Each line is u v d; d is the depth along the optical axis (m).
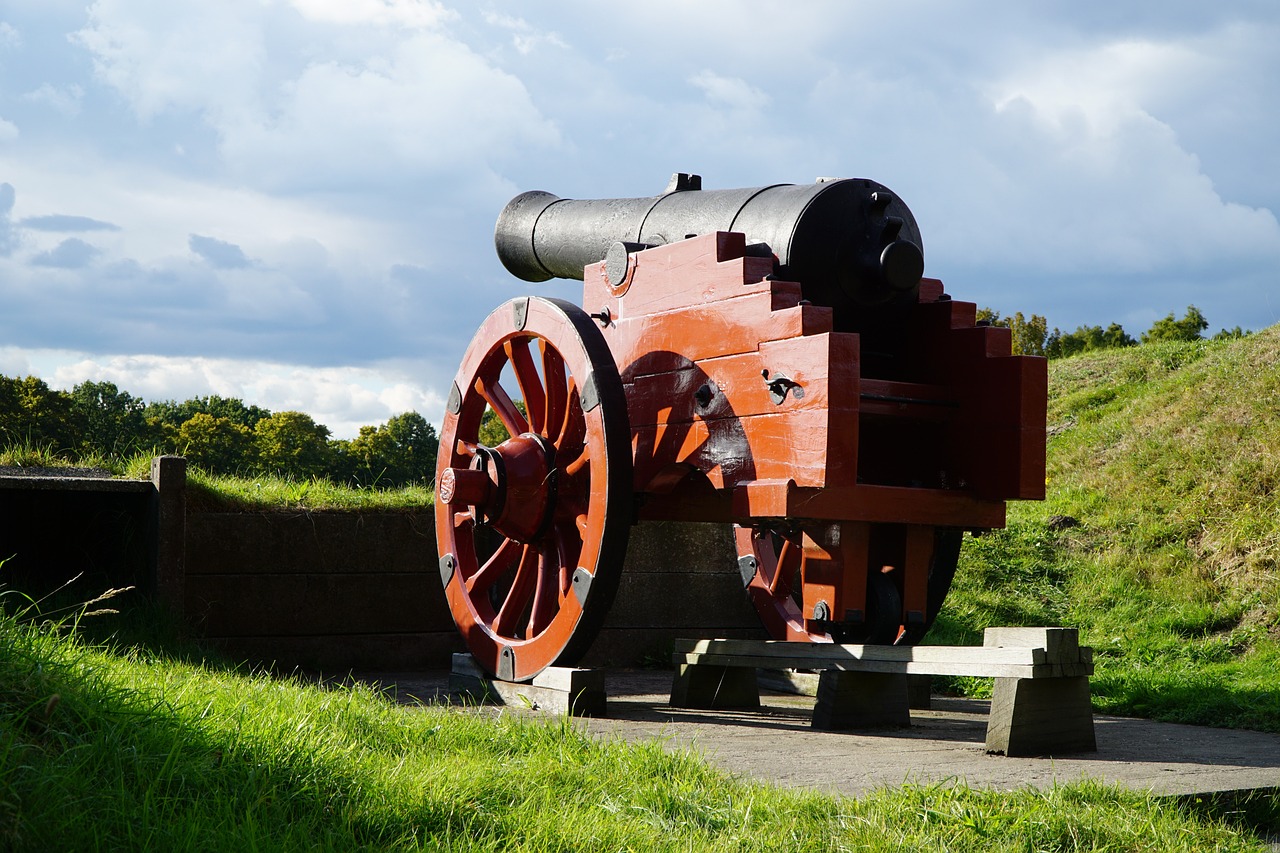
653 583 8.87
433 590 8.35
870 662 5.25
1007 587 10.24
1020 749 4.54
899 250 5.49
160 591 7.11
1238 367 13.47
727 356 5.55
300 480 9.25
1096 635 9.09
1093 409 15.23
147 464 8.73
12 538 7.68
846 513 5.27
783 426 5.20
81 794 2.68
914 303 5.88
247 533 7.85
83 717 3.11
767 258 5.55
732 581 9.12
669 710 6.16
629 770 3.68
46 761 2.75
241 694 4.16
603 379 5.68
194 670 5.31
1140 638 8.99
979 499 5.56
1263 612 9.11
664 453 5.93
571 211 7.23
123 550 7.68
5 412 42.34
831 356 4.98
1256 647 8.62
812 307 5.16
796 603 7.77
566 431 6.38
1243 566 9.94
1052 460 13.63
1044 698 4.61
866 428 6.00
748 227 5.84
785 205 5.70
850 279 5.57
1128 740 5.29
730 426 5.52
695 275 5.79
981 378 5.57
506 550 6.68
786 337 5.21
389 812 2.96
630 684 7.61
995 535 11.35
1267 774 4.23
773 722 5.76
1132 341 35.66
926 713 6.34
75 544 7.82
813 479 5.01
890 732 5.38
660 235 6.39
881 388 5.58
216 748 3.19
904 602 5.60
